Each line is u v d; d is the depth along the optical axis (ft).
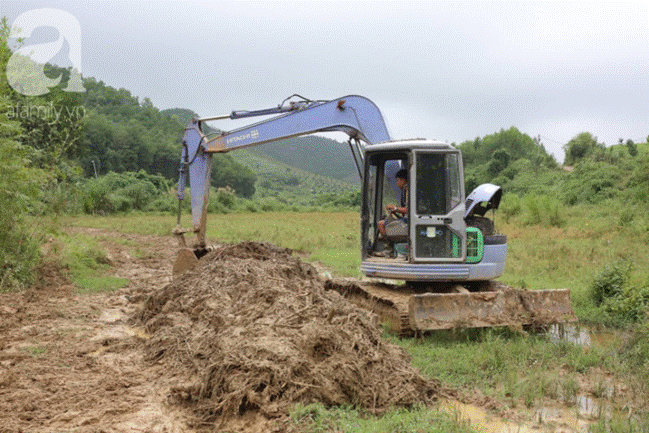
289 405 16.69
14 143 34.81
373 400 17.33
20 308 30.19
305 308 21.56
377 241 30.27
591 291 33.53
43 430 15.94
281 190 575.38
